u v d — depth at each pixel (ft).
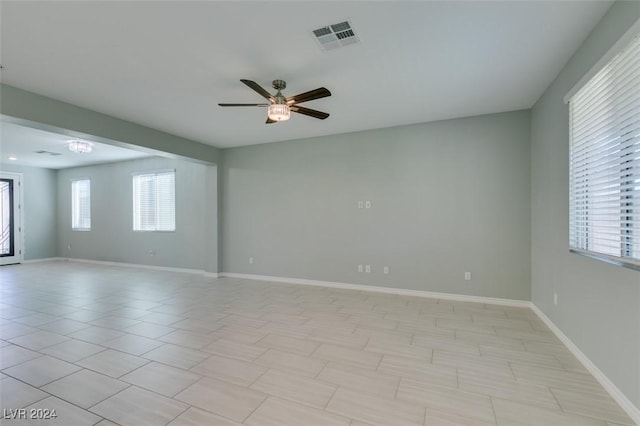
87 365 8.59
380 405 6.80
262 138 18.56
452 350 9.48
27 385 7.58
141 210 24.73
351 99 12.51
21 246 27.14
